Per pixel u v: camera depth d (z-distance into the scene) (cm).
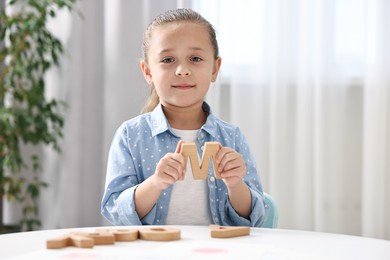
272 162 304
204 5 304
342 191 304
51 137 295
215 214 148
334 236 109
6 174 309
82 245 95
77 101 312
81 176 315
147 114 160
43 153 319
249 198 141
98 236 98
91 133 316
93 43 315
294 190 305
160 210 147
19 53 286
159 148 153
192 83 147
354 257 90
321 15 300
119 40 311
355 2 302
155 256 89
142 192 136
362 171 304
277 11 303
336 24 303
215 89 302
